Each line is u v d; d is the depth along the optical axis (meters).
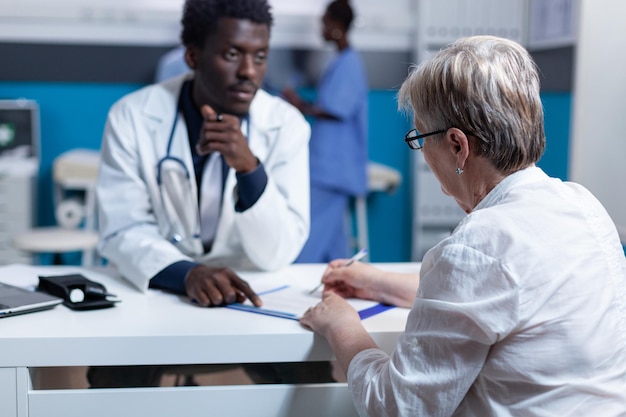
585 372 0.85
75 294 1.22
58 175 3.37
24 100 3.43
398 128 3.81
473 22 3.56
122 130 1.50
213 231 1.53
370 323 1.15
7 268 1.51
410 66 1.03
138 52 3.61
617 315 0.88
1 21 3.53
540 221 0.87
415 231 3.75
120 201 1.47
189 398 1.10
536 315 0.84
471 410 0.89
